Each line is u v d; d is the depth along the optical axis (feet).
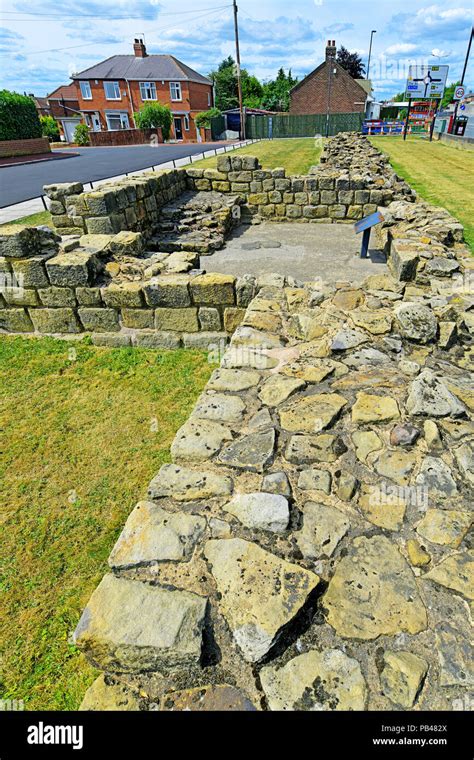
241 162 30.96
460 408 7.25
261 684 4.36
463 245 19.88
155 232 26.58
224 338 14.35
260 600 4.79
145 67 129.59
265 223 32.09
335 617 4.78
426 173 45.78
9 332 15.81
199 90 134.31
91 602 4.80
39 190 40.04
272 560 5.21
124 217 22.33
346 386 8.25
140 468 9.79
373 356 9.19
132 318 14.67
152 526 5.62
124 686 4.59
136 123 115.85
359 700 4.21
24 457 10.19
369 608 4.83
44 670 6.36
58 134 138.82
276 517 5.62
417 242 17.78
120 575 5.11
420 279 15.43
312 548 5.37
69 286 14.42
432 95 96.58
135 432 10.93
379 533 5.56
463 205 31.50
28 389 12.76
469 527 5.60
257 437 7.04
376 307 11.20
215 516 5.74
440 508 5.84
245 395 8.13
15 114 72.79
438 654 4.46
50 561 7.83
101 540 8.17
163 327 14.62
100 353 14.55
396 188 30.04
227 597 4.84
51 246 14.98
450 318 10.34
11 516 8.70
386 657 4.46
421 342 9.55
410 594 4.93
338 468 6.45
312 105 135.44
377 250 24.52
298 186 30.78
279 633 4.52
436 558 5.27
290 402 7.87
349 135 60.49
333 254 24.16
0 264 14.35
